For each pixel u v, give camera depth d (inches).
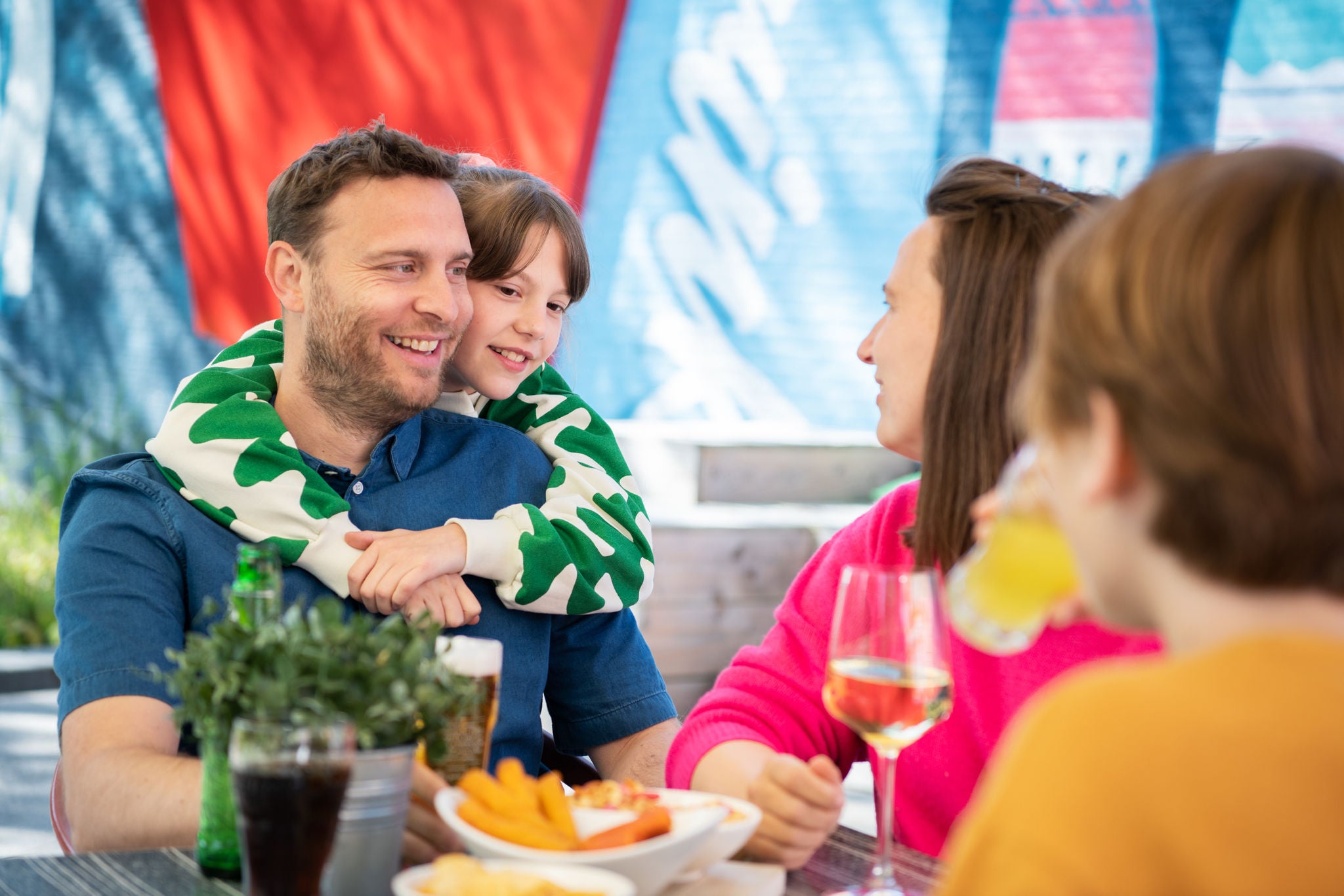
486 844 46.4
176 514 73.8
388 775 46.8
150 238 358.9
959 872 31.0
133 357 364.2
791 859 53.0
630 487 88.0
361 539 73.8
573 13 271.9
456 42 288.7
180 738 72.4
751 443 234.7
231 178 338.0
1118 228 32.7
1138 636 60.3
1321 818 28.5
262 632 48.7
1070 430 33.6
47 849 144.8
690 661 210.5
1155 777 29.2
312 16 315.3
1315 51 216.4
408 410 78.8
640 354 270.8
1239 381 30.5
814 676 68.2
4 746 186.7
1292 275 30.4
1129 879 28.8
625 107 269.1
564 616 82.9
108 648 69.5
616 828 47.5
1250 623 31.7
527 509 78.9
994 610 41.4
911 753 65.6
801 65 252.1
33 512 279.9
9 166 396.2
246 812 42.4
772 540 213.8
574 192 274.1
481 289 87.2
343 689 46.4
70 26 378.3
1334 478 30.2
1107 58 230.4
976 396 61.9
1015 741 31.8
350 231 75.7
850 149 247.9
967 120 239.6
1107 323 32.1
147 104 358.0
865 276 246.2
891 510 70.9
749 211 257.9
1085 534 34.2
